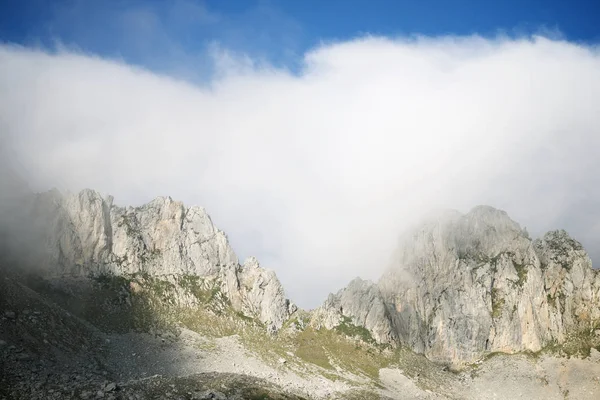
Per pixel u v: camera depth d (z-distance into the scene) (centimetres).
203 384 16875
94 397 13825
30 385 14050
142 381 16125
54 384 14462
